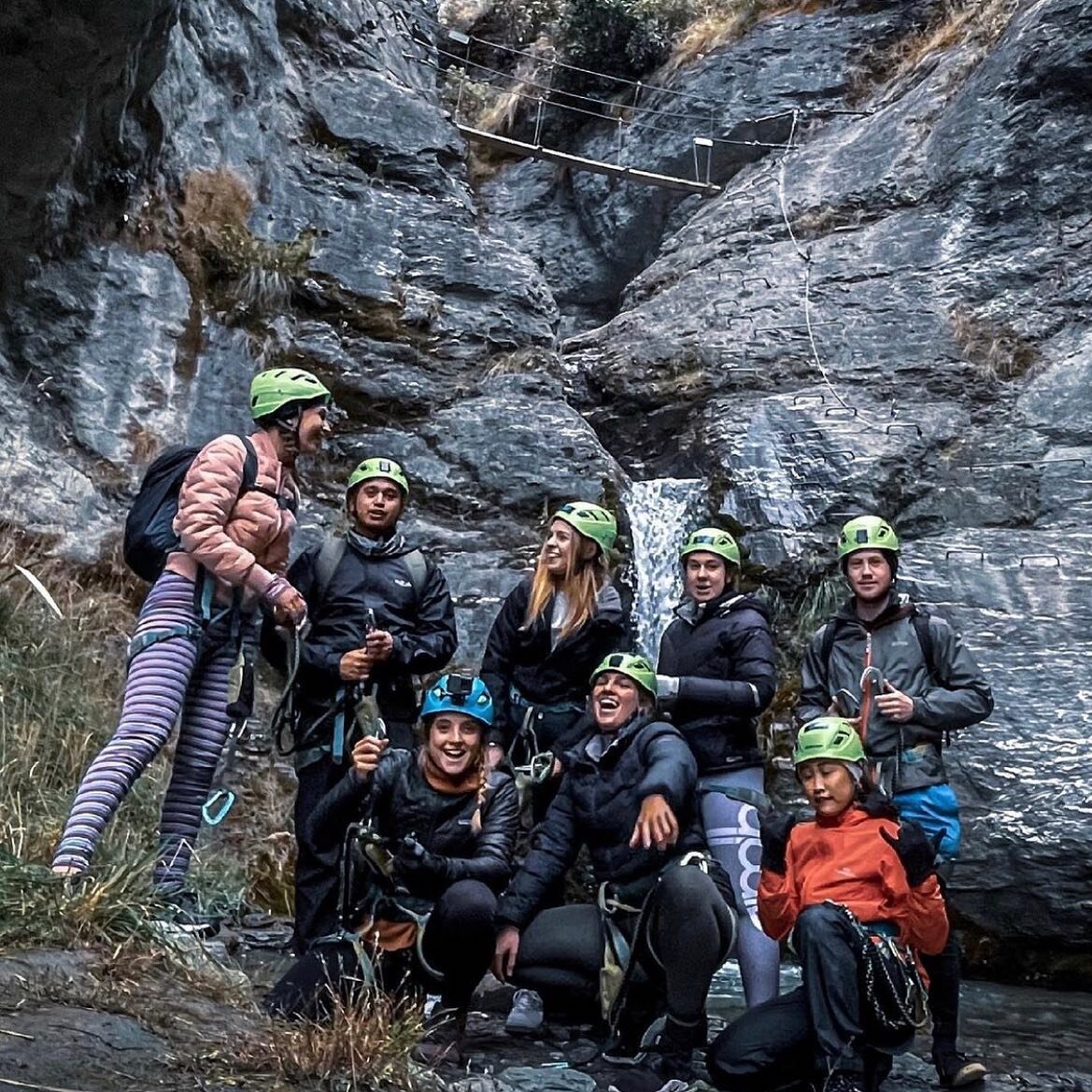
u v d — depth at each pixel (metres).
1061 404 9.40
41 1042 3.18
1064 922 6.94
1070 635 7.82
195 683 4.74
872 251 11.24
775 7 15.73
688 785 4.44
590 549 5.17
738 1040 3.98
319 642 5.03
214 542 4.53
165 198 9.57
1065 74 10.82
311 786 4.96
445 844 4.32
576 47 16.89
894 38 14.39
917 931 4.00
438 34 18.23
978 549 8.38
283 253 9.98
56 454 8.23
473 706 4.34
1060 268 10.38
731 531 9.19
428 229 10.70
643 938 4.34
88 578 7.96
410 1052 3.81
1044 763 7.23
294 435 4.90
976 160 11.15
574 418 9.81
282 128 10.77
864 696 4.73
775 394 10.34
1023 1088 4.45
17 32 6.99
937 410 9.67
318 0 11.62
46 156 7.80
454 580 8.74
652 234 15.32
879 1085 3.99
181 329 9.17
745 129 14.55
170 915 4.32
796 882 4.09
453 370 10.06
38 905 3.82
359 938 4.14
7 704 6.43
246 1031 3.56
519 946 4.57
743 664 4.88
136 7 7.26
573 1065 4.35
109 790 4.33
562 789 4.66
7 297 8.38
